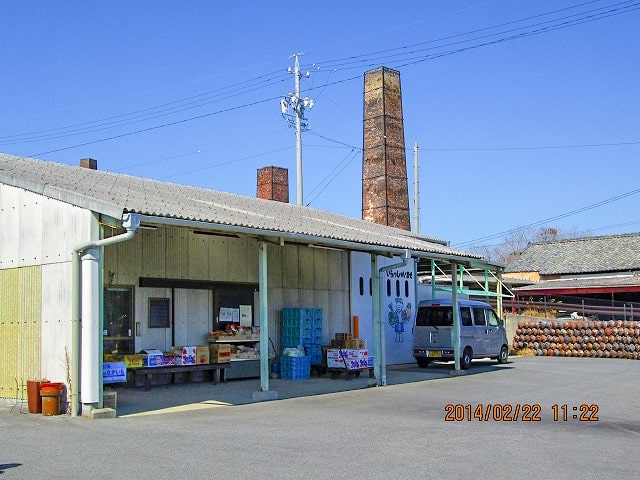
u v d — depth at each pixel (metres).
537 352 29.31
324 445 9.23
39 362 12.31
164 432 10.09
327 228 17.62
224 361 16.97
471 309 23.27
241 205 19.48
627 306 38.00
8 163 16.03
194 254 17.25
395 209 37.59
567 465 8.22
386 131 37.88
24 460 8.12
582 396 15.09
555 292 40.31
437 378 19.33
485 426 11.06
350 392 15.79
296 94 36.66
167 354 15.75
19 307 12.78
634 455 8.85
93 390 11.51
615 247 45.38
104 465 7.88
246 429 10.45
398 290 24.81
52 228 12.28
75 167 18.80
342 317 21.88
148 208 11.88
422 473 7.71
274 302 19.50
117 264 15.45
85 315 11.62
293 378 18.42
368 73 38.72
